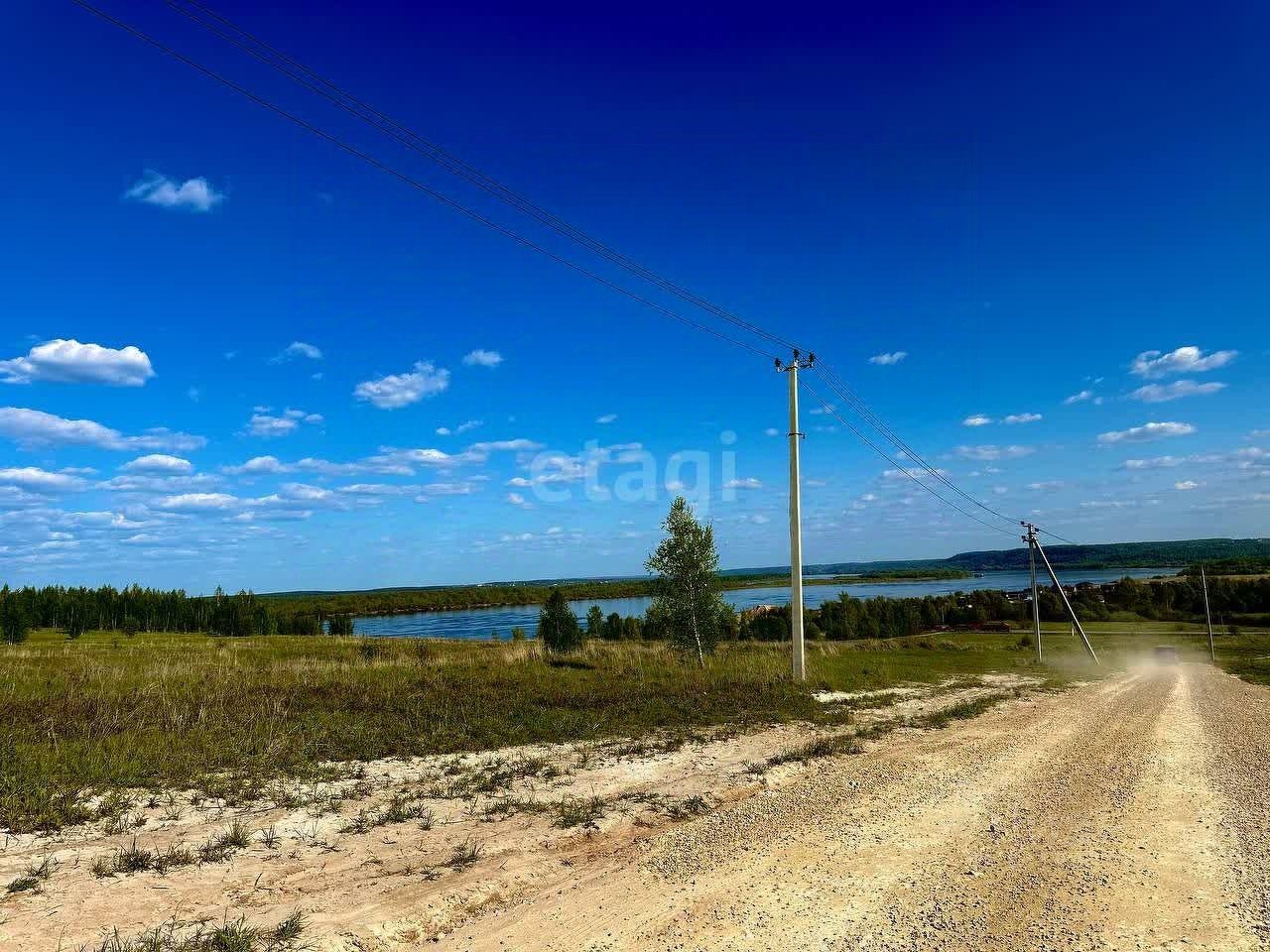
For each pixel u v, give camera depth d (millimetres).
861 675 23672
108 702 13695
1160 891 5844
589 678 20141
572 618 31797
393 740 11805
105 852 6445
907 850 6949
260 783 8992
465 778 9641
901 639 59125
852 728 14594
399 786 9227
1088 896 5723
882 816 8141
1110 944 4875
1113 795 9117
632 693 17516
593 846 7305
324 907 5492
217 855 6477
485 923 5410
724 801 9039
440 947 5008
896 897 5746
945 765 11109
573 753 11500
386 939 5062
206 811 7828
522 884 6207
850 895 5793
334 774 9664
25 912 5059
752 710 15812
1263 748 12797
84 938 4734
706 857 6809
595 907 5656
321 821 7660
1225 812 8266
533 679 19688
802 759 11414
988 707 18672
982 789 9461
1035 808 8492
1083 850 6910
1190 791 9344
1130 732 14656
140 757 9781
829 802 8797
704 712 15375
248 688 16625
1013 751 12344
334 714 13648
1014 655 43438
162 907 5320
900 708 17766
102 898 5402
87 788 8383
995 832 7516
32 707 12977
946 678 25750
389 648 30703
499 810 8312
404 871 6336
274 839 7008
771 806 8656
